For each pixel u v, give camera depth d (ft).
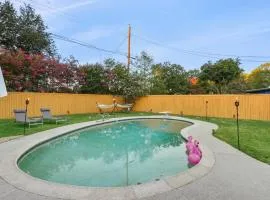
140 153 29.25
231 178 17.02
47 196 14.19
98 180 19.84
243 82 109.40
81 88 71.87
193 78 131.75
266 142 29.19
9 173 17.72
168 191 14.85
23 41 74.84
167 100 71.77
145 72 84.48
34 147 27.84
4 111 50.14
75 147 32.37
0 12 71.72
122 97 77.97
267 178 17.04
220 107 61.36
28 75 61.36
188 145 27.27
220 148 25.90
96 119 54.19
